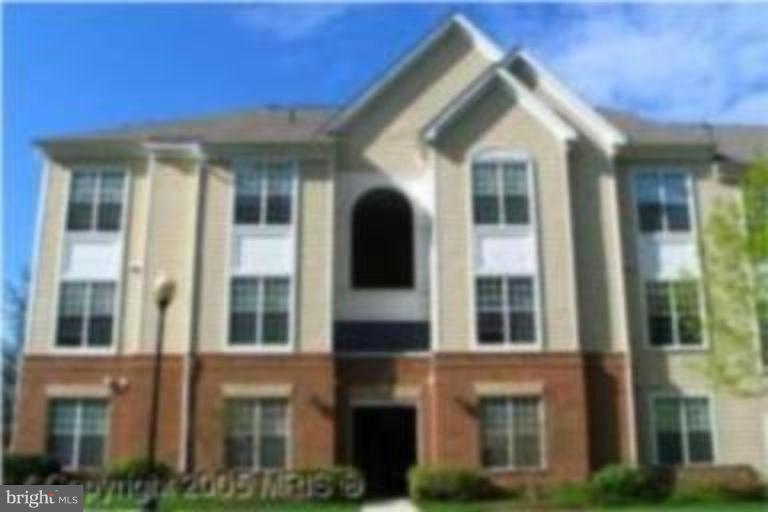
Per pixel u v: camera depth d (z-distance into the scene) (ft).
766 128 126.21
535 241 105.81
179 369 103.55
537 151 108.58
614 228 108.37
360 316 108.27
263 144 109.09
